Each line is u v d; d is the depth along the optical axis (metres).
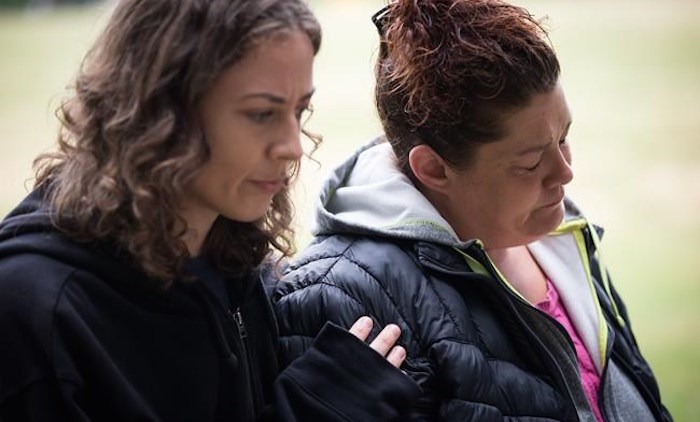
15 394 1.37
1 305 1.39
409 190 1.77
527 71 1.62
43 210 1.46
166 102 1.38
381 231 1.74
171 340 1.49
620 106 9.55
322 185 1.87
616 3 15.89
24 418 1.38
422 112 1.69
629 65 11.42
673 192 6.84
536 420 1.64
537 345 1.71
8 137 8.76
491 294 1.72
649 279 5.25
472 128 1.66
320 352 1.59
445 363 1.63
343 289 1.70
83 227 1.42
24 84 11.45
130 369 1.45
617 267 5.48
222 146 1.40
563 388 1.71
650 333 4.45
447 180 1.75
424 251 1.72
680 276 5.30
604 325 1.85
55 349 1.37
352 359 1.58
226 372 1.55
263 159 1.42
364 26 14.71
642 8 15.27
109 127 1.38
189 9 1.37
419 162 1.74
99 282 1.43
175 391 1.49
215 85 1.38
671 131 8.53
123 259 1.45
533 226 1.76
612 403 1.80
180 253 1.43
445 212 1.80
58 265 1.41
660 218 6.32
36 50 13.88
